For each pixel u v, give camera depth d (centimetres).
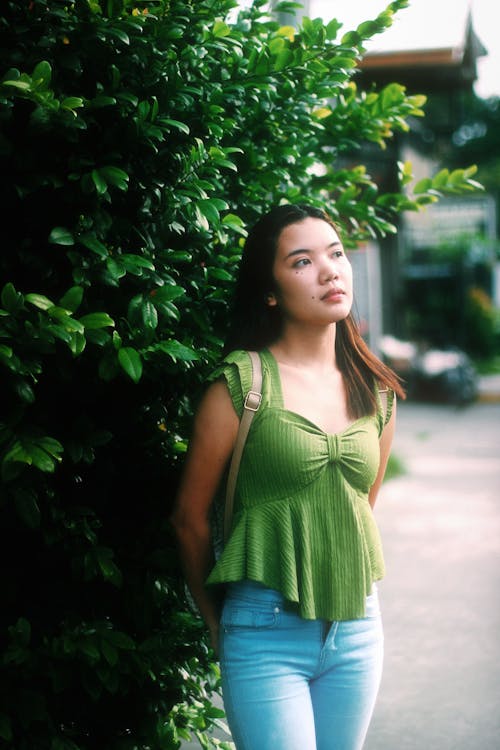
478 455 1211
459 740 391
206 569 233
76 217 210
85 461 217
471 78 1750
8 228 212
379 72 1574
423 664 478
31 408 215
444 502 901
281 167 276
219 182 261
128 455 249
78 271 207
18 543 232
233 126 245
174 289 212
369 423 226
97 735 254
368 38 247
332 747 220
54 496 222
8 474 192
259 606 212
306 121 269
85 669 227
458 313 2988
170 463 256
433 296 3017
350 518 216
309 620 214
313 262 224
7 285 189
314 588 213
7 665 219
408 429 1527
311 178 311
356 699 219
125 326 215
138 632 251
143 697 253
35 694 220
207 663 274
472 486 986
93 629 226
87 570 223
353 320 236
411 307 3023
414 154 2525
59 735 230
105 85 218
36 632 234
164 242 237
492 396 2042
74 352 191
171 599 262
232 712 215
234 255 268
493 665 475
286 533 212
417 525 802
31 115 194
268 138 268
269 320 236
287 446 212
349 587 215
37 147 205
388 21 243
